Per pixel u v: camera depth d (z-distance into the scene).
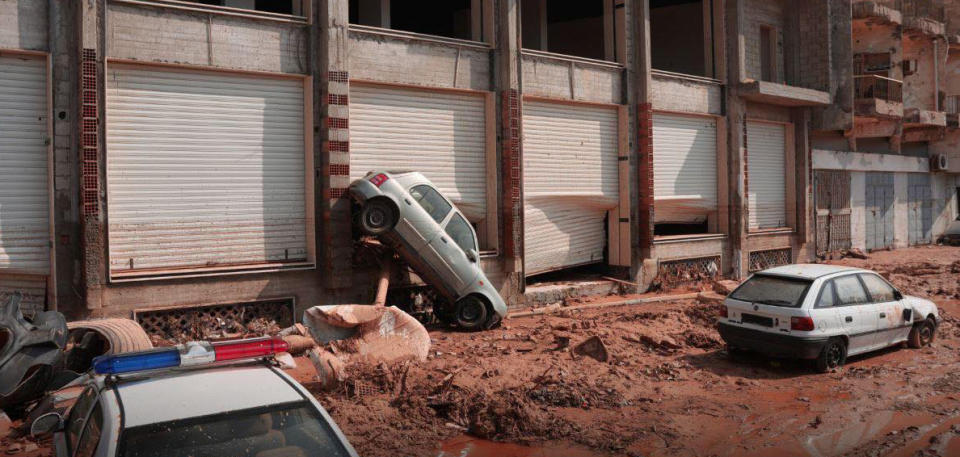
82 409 5.01
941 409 8.86
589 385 9.71
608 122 18.88
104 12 11.31
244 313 12.82
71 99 11.17
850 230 28.61
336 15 13.37
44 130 11.15
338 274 13.41
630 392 9.62
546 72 16.91
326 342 10.89
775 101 22.61
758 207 23.39
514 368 10.36
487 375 9.94
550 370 10.36
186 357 4.91
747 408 8.95
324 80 13.35
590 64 17.95
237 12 12.54
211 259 12.62
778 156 24.23
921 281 21.00
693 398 9.41
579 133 18.16
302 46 13.34
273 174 13.27
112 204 11.61
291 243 13.51
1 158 10.84
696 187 21.31
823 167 26.75
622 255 19.20
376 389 9.26
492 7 15.95
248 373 5.03
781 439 7.77
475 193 16.05
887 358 11.78
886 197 31.09
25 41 10.85
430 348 11.98
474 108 15.98
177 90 12.23
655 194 19.92
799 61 24.06
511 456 7.30
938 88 32.53
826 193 27.12
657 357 11.58
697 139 21.30
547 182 17.41
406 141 14.90
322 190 13.56
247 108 12.96
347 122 13.50
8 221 10.89
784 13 24.06
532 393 9.21
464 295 13.70
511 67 15.88
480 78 15.82
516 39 16.05
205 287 12.29
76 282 11.23
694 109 20.78
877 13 27.34
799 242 24.42
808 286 10.80
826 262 26.03
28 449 7.03
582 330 13.15
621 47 18.84
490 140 16.09
